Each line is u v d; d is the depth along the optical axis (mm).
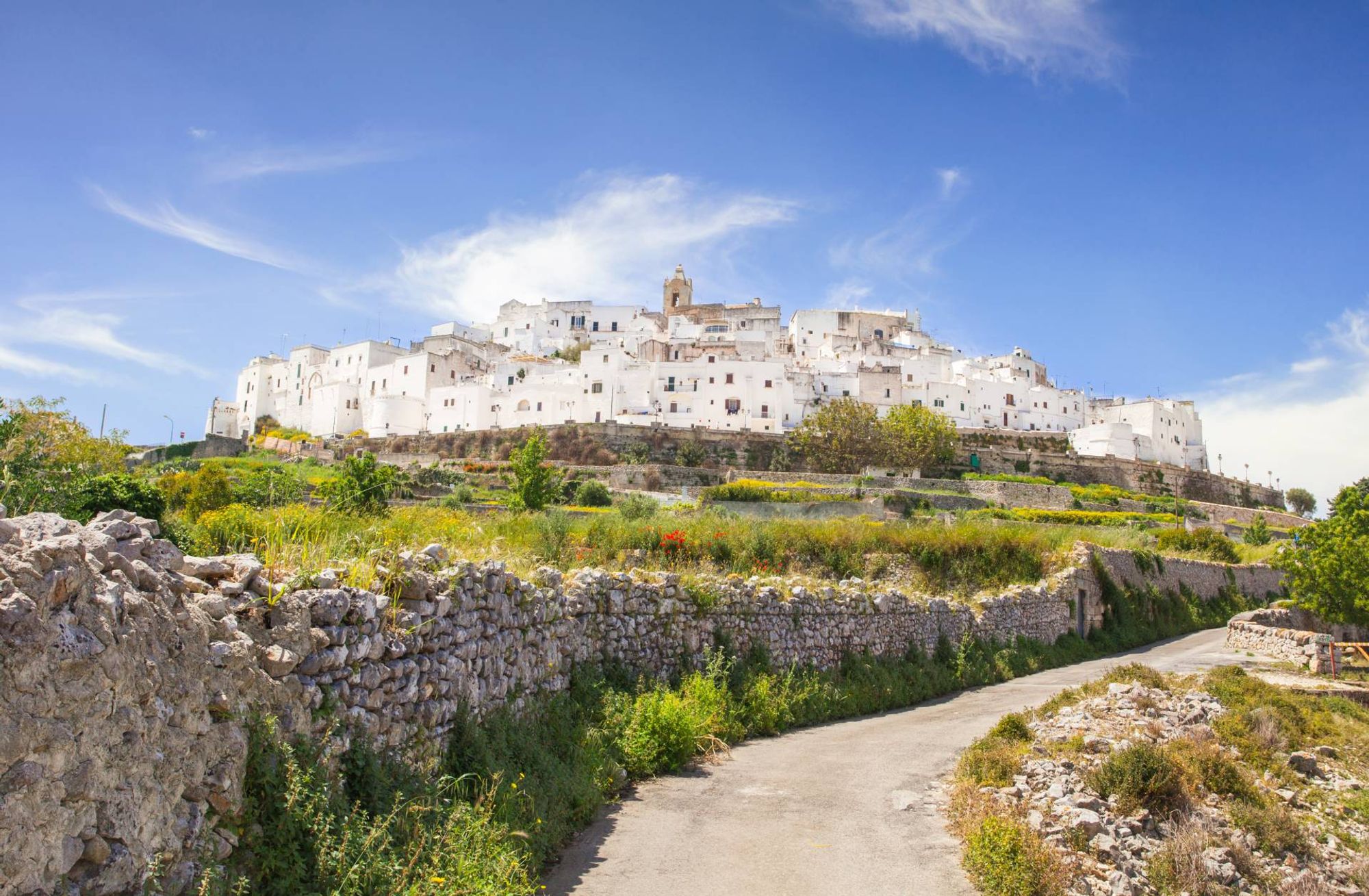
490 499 55156
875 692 22109
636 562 25719
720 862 10531
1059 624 34219
